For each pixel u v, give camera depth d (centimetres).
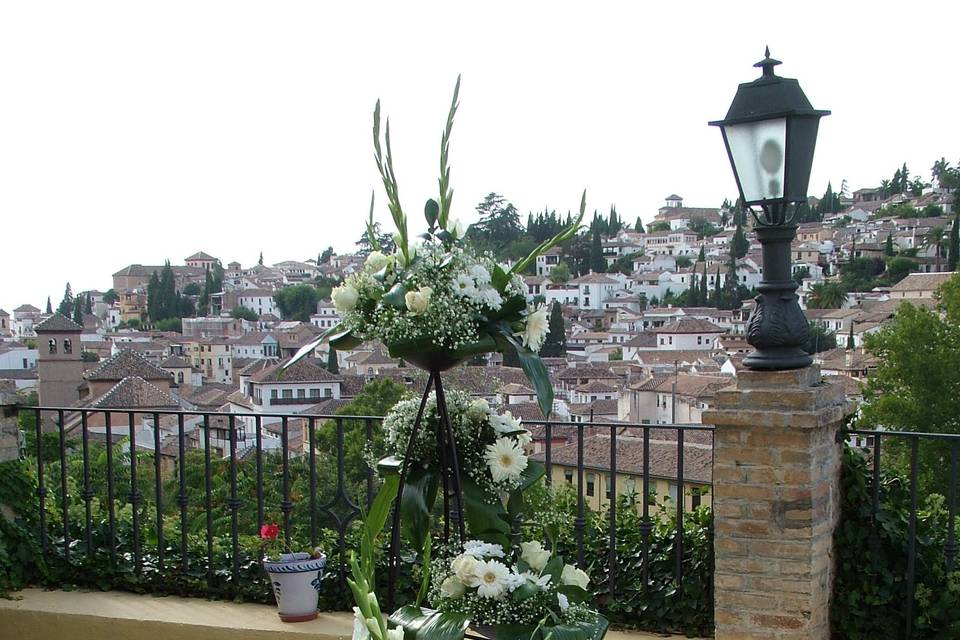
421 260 274
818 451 337
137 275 17988
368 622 256
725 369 7912
